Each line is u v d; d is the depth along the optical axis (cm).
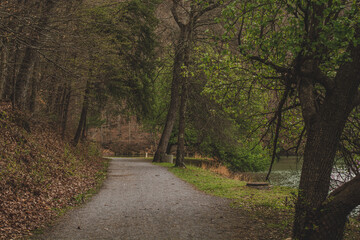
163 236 622
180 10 2164
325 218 506
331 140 531
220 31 1288
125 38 1836
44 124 1861
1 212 679
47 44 979
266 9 576
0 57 1238
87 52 1164
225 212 823
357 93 546
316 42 505
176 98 2511
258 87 862
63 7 1093
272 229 669
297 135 891
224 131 2614
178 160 2102
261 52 659
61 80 1469
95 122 2833
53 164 1323
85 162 1917
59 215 773
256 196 1027
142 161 2864
